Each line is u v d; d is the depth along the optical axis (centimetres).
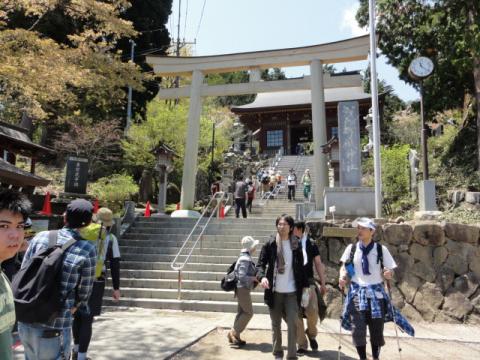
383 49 1586
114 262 440
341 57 1229
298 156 2781
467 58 1294
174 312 675
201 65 1345
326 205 951
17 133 1002
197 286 771
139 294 747
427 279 641
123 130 2484
